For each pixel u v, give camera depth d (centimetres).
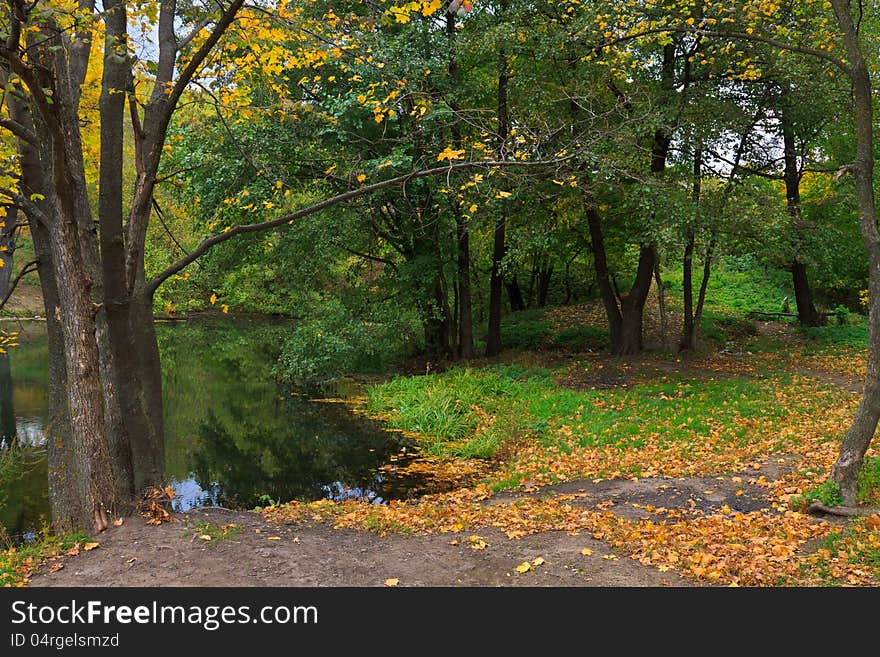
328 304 1752
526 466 1041
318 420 1533
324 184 1605
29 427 1441
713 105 1425
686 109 1429
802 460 895
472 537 651
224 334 3256
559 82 1585
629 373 1650
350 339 1727
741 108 1581
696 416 1196
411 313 1933
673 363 1750
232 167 1405
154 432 711
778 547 580
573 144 917
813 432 1041
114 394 704
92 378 646
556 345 2095
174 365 2408
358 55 756
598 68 1416
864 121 683
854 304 2664
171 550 597
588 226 1997
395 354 2139
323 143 1483
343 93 1431
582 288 3053
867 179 680
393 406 1579
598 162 1098
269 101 801
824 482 721
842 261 2045
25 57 623
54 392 785
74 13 527
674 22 1248
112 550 596
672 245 1347
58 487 771
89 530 637
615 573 557
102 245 677
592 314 2536
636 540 632
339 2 1106
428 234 1766
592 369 1712
